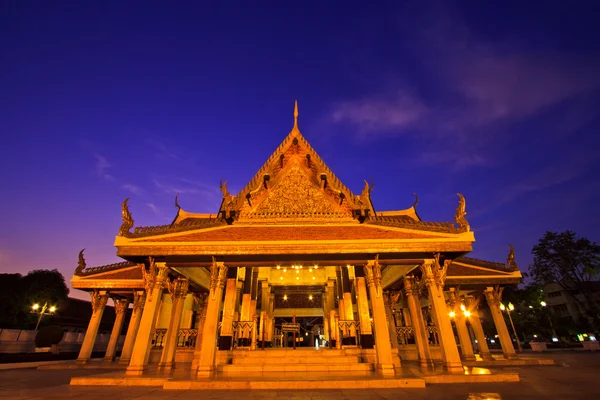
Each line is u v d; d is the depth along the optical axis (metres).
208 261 12.77
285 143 15.30
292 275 21.62
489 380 10.77
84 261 19.67
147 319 12.00
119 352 32.81
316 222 13.80
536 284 44.94
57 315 40.03
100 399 8.07
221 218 13.92
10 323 33.91
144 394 8.84
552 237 43.38
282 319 25.12
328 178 14.45
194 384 9.96
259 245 12.51
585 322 42.44
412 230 13.09
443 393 8.73
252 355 13.30
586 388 9.30
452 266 18.75
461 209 13.26
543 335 46.16
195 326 21.98
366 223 13.73
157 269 12.79
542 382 10.52
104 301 19.55
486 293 18.89
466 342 17.62
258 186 14.20
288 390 9.52
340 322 14.99
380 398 8.06
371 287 12.48
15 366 19.45
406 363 16.50
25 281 37.47
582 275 41.50
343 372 12.16
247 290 17.09
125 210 12.93
